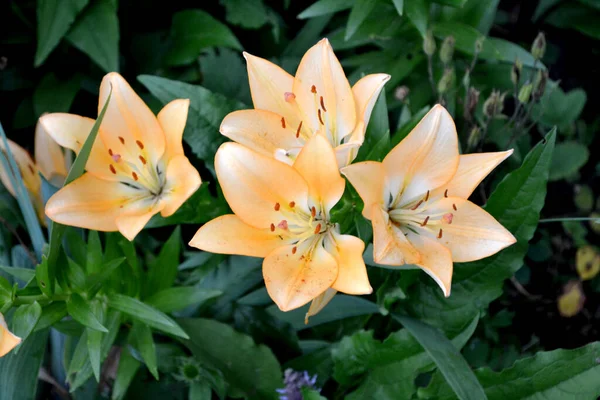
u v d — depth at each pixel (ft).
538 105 4.42
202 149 3.66
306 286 3.09
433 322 3.69
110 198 3.42
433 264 3.12
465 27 3.99
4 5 4.38
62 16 4.12
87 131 3.41
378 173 3.10
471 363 4.00
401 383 3.62
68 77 4.44
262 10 4.39
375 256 3.01
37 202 4.00
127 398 3.90
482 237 3.16
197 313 3.84
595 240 4.44
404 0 3.86
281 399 3.63
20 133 4.55
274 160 3.09
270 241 3.18
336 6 3.97
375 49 4.55
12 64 4.46
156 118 3.36
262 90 3.29
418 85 4.21
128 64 4.48
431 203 3.22
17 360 3.54
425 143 3.12
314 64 3.23
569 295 4.34
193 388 3.67
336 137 3.27
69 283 3.47
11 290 3.30
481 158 3.17
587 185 4.50
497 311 4.36
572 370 3.49
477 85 4.23
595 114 4.63
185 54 4.34
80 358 3.46
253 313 3.84
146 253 4.17
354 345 3.67
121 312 3.57
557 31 4.73
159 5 4.58
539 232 4.48
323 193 3.16
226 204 3.67
